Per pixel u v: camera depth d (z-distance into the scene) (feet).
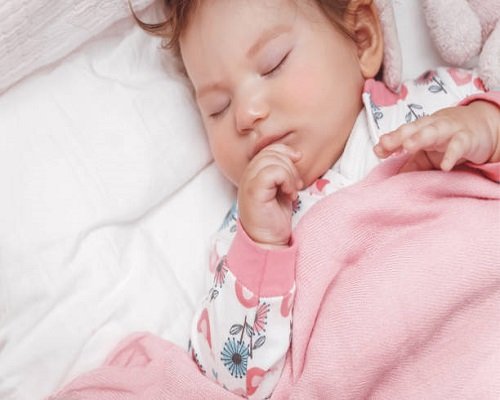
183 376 3.27
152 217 3.87
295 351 3.12
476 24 3.89
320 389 3.04
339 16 3.67
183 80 3.96
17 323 3.43
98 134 3.68
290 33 3.50
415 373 2.95
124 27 3.87
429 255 3.03
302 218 3.29
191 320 3.68
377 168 3.35
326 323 3.08
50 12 3.41
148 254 3.73
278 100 3.45
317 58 3.52
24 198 3.50
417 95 3.79
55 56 3.64
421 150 3.18
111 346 3.49
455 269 2.99
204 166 4.01
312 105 3.49
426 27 4.16
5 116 3.58
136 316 3.56
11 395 3.38
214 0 3.50
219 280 3.27
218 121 3.64
